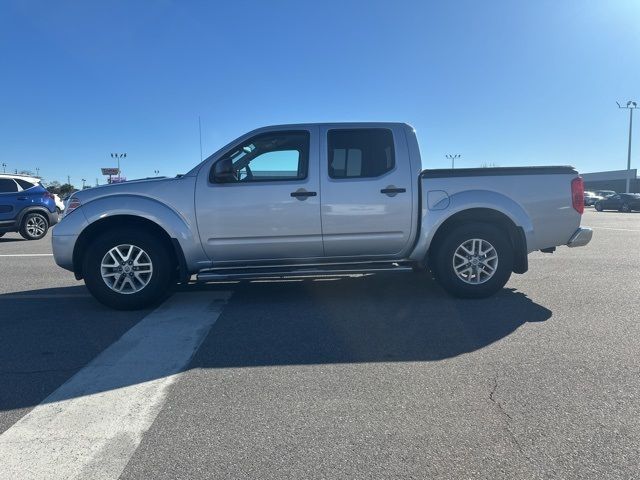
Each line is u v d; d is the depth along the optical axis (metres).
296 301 6.12
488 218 6.00
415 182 5.85
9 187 14.37
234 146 5.80
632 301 5.95
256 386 3.65
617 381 3.65
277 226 5.72
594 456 2.72
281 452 2.79
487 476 2.56
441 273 5.95
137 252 5.72
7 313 5.71
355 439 2.92
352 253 5.93
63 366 4.07
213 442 2.90
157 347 4.50
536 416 3.15
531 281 7.18
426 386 3.61
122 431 3.04
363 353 4.29
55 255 5.70
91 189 5.82
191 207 5.66
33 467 2.67
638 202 35.12
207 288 6.94
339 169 5.86
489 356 4.17
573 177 6.01
